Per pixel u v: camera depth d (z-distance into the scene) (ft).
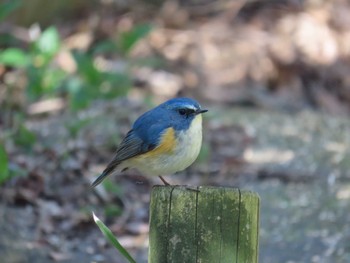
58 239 32.99
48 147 40.68
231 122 49.01
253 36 61.11
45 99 48.85
